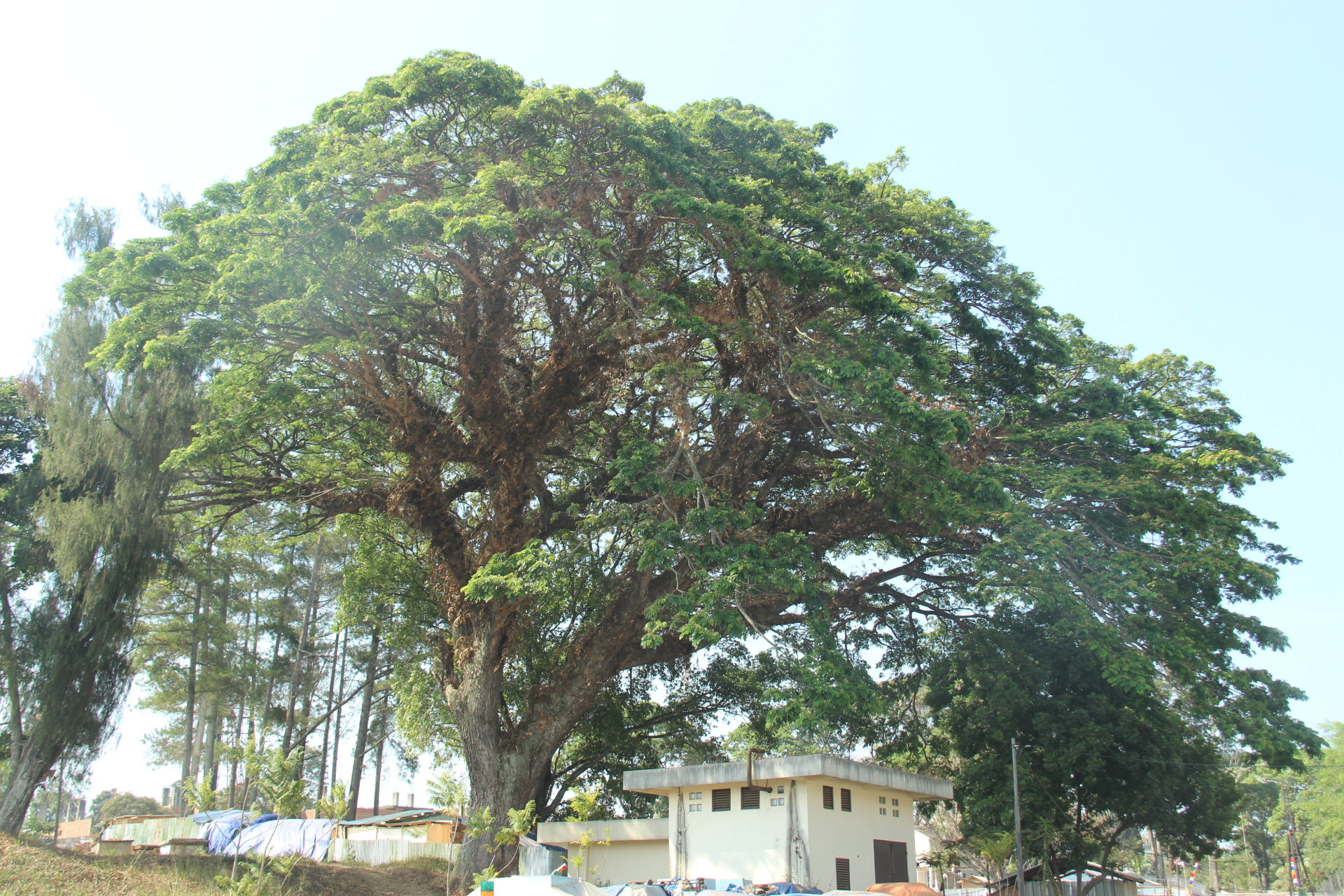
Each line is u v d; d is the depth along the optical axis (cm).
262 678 4234
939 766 3431
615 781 3828
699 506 2266
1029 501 2445
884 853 2445
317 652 4556
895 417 2014
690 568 2311
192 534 2725
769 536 2548
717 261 2420
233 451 2458
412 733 3253
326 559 4494
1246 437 2658
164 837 2727
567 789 3766
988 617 3073
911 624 3319
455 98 2106
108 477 2219
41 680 2052
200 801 1798
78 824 3772
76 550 2102
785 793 2291
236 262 1953
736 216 2078
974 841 2770
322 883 2269
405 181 2178
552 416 2469
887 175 2622
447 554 2453
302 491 2555
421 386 2734
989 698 2822
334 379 2412
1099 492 2353
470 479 2661
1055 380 2784
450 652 2589
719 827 2386
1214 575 2288
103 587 2108
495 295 2316
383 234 1956
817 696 2061
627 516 2522
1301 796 7206
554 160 2128
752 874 2284
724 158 2423
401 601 3312
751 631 2234
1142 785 2700
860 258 2338
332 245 1983
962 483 2156
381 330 2269
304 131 2212
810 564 2241
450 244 2088
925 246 2516
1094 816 3014
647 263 2478
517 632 2469
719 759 3894
